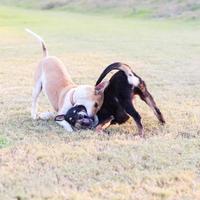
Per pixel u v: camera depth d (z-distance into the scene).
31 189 5.28
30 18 39.66
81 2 54.00
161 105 9.33
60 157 6.32
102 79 8.01
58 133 7.51
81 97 7.61
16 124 8.03
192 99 9.95
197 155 6.42
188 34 25.77
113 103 7.57
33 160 6.21
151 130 7.71
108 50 18.73
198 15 35.19
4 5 63.31
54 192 5.20
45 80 8.38
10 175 5.67
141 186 5.43
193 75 12.95
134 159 6.24
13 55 17.27
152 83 11.74
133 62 15.44
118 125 8.02
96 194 5.18
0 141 6.96
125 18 40.53
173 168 5.96
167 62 15.44
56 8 54.94
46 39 23.64
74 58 16.34
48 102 9.66
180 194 5.22
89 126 7.61
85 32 27.83
